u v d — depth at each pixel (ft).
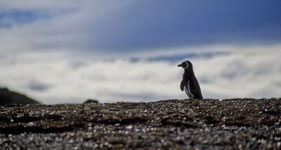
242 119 48.93
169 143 37.60
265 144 38.34
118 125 46.14
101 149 36.35
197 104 58.54
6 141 40.01
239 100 61.36
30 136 41.98
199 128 44.86
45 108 58.70
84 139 39.75
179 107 56.34
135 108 56.59
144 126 45.52
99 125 46.26
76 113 52.21
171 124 46.34
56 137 40.98
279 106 54.13
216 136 40.50
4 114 52.60
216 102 59.82
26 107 60.70
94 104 62.44
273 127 45.62
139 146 36.83
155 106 57.88
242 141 38.96
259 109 53.06
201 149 35.91
